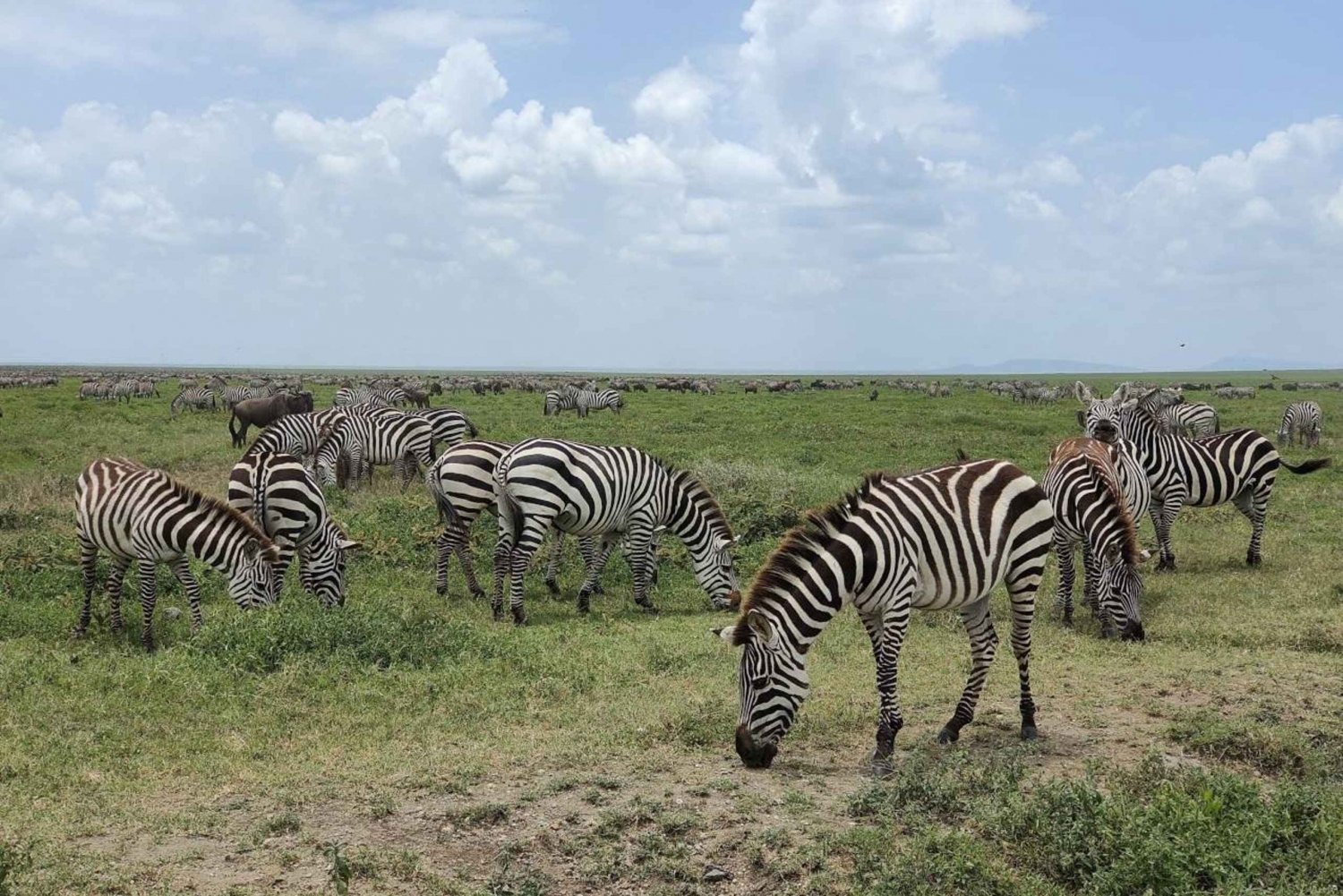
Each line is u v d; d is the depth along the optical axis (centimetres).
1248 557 1282
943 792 544
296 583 1125
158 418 3303
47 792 565
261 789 575
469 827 528
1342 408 4288
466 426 1941
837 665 855
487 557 1239
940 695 769
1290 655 870
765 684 605
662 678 818
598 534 1093
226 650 805
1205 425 2641
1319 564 1256
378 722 697
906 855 482
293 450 1628
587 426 3047
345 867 456
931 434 2812
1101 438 1280
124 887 456
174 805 554
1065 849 482
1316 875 469
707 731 671
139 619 970
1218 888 445
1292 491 1798
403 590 1137
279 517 1016
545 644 920
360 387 2998
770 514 1381
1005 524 660
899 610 627
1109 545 898
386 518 1338
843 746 672
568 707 740
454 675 795
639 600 1094
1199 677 802
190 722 687
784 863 490
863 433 2805
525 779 593
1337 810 515
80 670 773
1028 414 3766
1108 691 777
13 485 1603
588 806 554
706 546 1081
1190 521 1527
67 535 1238
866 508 627
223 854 494
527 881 461
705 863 494
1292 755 639
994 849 497
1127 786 568
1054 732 689
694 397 5247
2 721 661
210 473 1922
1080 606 1113
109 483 904
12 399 4172
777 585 613
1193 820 492
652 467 1073
